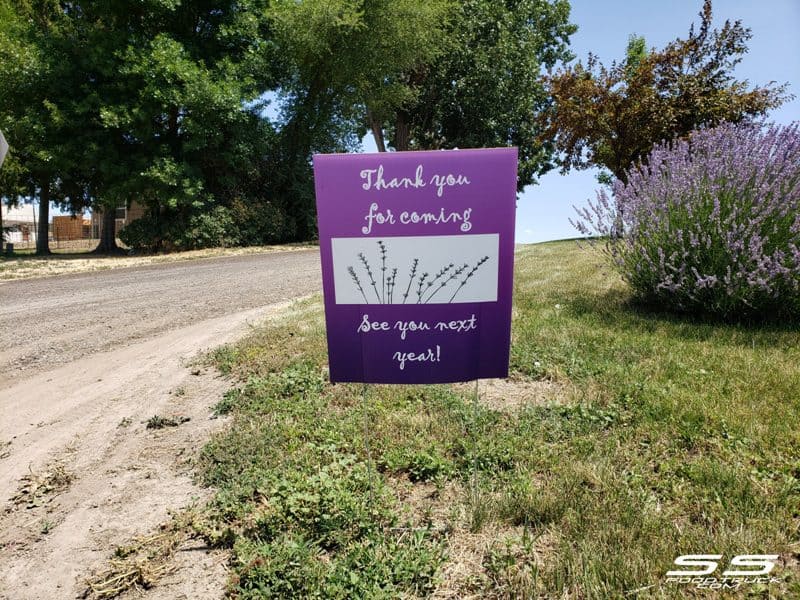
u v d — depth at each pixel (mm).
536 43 28719
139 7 19781
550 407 4008
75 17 22250
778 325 5938
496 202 2742
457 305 2822
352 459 3400
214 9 20953
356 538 2688
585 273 10094
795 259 5496
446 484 3125
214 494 3184
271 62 23328
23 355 6383
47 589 2520
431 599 2266
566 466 3178
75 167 19578
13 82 18109
